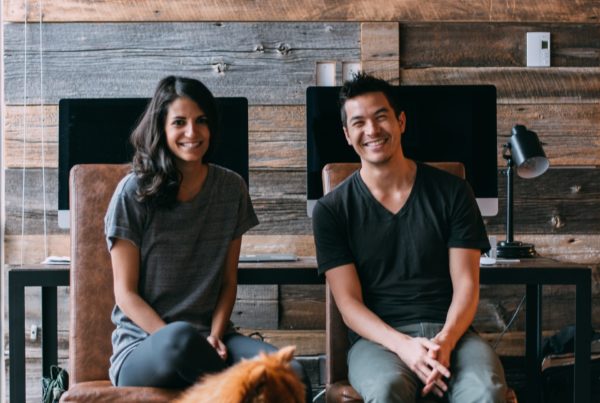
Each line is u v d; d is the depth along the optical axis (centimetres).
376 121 234
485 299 348
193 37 340
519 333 347
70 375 230
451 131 286
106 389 203
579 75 345
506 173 317
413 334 228
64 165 283
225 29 340
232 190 237
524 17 343
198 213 230
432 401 213
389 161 235
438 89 286
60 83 339
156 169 224
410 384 210
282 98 341
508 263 260
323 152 286
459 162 286
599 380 302
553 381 295
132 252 224
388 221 235
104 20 338
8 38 338
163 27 339
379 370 210
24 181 340
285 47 341
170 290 226
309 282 249
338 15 340
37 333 341
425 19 341
